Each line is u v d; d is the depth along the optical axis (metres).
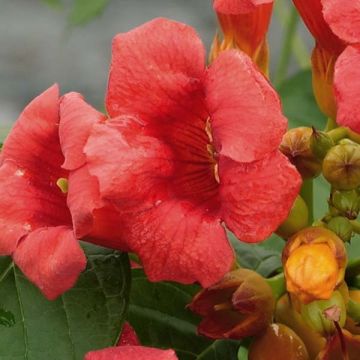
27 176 0.58
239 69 0.54
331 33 0.58
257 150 0.53
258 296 0.57
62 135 0.55
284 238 0.58
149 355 0.54
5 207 0.57
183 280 0.54
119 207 0.54
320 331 0.55
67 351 0.57
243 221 0.53
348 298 0.56
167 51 0.55
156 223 0.54
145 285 0.62
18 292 0.58
